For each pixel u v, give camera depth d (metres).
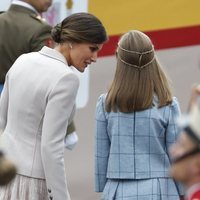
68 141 17.45
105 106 15.45
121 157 15.20
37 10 19.03
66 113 14.28
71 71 14.41
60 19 21.92
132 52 14.99
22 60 14.95
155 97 15.18
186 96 23.34
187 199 9.06
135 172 15.09
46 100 14.32
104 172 15.72
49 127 14.17
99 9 22.17
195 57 23.14
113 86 15.28
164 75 15.30
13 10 18.94
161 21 22.72
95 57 14.72
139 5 22.45
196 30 23.02
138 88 15.04
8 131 14.81
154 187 14.95
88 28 14.41
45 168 14.31
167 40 22.88
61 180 14.43
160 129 15.12
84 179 22.97
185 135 8.68
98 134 15.66
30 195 14.48
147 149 15.15
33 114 14.44
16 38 18.62
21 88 14.62
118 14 22.31
